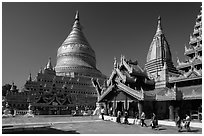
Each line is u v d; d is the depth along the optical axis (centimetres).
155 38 6569
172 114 3456
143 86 4472
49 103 6525
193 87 3806
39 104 6281
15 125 2970
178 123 2805
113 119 3953
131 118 3816
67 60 10300
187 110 3497
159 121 3388
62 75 9575
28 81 7669
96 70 10612
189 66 4431
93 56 11275
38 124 3167
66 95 7556
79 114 5684
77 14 11931
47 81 8256
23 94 7050
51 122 3575
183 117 3431
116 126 3059
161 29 6706
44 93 7125
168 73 4672
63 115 5716
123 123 3462
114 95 4447
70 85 8638
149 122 3444
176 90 3422
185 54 4728
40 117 4775
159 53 6225
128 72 4456
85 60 10594
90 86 9081
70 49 10594
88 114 5866
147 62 6550
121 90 4216
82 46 10825
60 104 6794
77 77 9194
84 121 3778
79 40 11031
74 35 11200
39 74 8138
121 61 4600
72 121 3781
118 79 4369
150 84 4534
